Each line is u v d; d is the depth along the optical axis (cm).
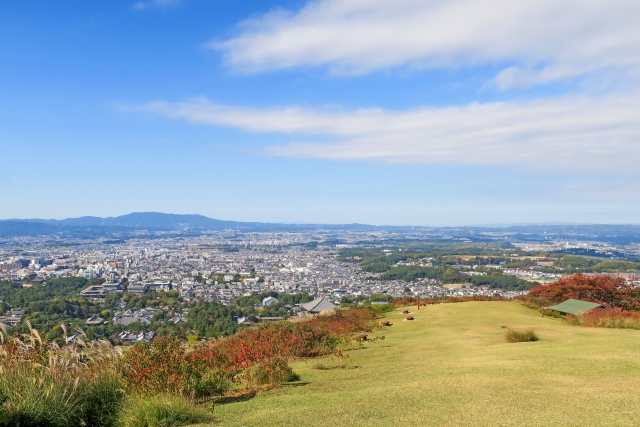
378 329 2517
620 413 695
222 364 1343
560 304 3064
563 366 1084
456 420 696
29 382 799
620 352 1238
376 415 757
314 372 1309
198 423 780
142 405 817
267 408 867
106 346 1013
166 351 1043
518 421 677
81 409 809
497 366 1130
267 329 2077
